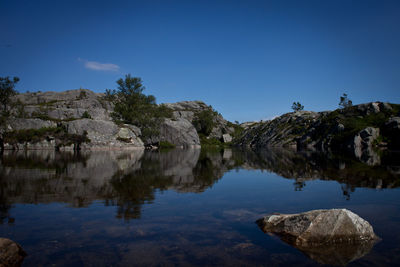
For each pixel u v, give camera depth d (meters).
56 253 4.36
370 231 5.30
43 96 138.25
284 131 108.62
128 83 74.31
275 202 8.16
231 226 5.84
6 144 50.09
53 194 8.99
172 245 4.73
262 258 4.30
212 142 123.81
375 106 84.94
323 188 10.59
